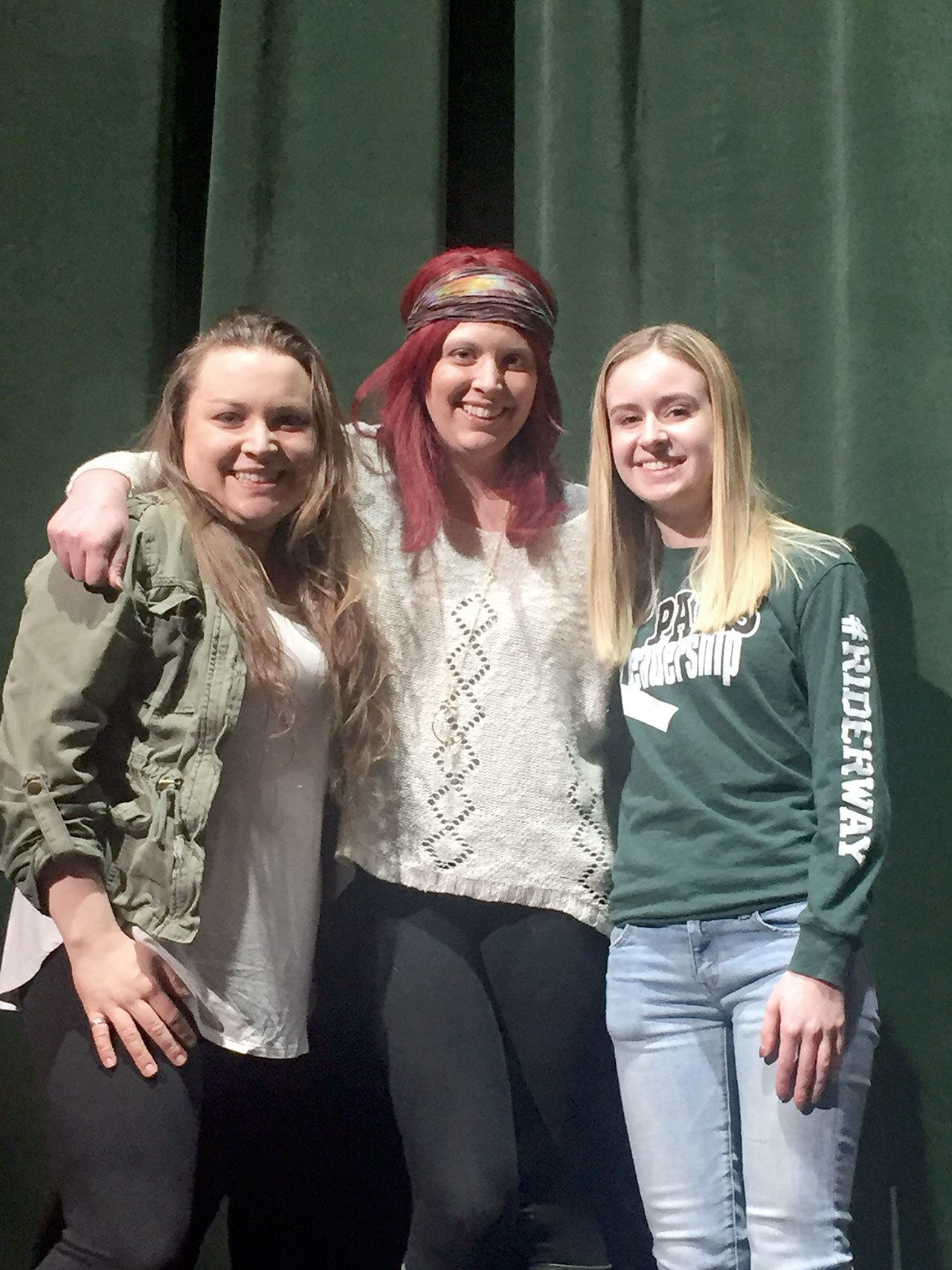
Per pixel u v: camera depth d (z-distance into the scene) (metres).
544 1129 1.65
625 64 2.09
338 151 2.10
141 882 1.30
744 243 2.05
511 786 1.53
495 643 1.57
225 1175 1.63
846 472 1.97
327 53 2.11
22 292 2.05
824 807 1.43
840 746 1.43
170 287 2.10
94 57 2.10
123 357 2.05
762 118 2.06
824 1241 1.40
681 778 1.53
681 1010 1.50
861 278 1.97
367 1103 1.81
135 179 2.08
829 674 1.46
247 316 1.50
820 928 1.39
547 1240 1.64
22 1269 1.92
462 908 1.54
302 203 2.09
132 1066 1.29
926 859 1.91
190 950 1.34
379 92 2.10
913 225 1.96
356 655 1.49
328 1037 1.66
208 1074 1.43
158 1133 1.28
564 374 2.04
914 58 1.98
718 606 1.53
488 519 1.66
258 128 2.09
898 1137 1.89
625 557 1.64
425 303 1.62
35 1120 1.95
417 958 1.50
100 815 1.30
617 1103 1.83
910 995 1.91
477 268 1.61
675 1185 1.48
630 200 2.07
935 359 1.95
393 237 2.08
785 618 1.51
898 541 1.94
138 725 1.35
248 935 1.38
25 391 2.04
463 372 1.59
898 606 1.93
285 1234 1.83
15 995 1.42
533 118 2.12
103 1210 1.27
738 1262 1.48
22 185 2.07
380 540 1.61
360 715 1.50
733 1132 1.50
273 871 1.40
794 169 2.05
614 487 1.65
